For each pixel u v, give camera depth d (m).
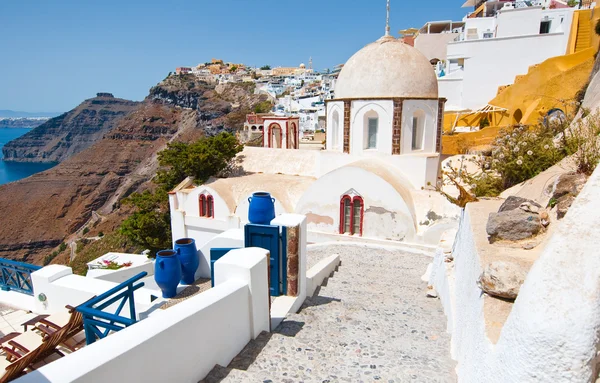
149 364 3.65
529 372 2.50
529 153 10.20
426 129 17.64
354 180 16.08
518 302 2.78
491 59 31.02
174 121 149.62
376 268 12.01
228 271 5.34
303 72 165.62
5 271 9.00
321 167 19.16
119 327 4.81
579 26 27.55
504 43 30.44
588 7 31.56
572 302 2.43
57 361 3.12
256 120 59.44
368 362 5.04
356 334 6.01
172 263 8.72
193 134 125.81
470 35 36.81
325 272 10.39
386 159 17.39
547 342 2.41
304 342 5.53
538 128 12.51
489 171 12.65
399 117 16.80
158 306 8.22
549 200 6.40
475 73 31.62
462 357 4.67
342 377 4.62
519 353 2.58
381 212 15.81
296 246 6.91
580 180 5.61
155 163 125.81
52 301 8.03
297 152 23.84
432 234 14.88
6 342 5.96
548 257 2.74
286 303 6.86
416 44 45.03
